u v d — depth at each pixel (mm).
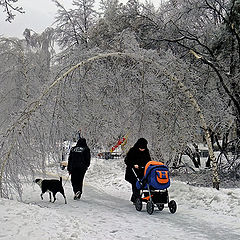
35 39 12742
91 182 15992
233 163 14797
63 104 10148
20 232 5238
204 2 15492
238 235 6219
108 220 7363
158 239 5910
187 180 15367
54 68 11227
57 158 9812
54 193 9531
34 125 9367
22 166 9125
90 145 14375
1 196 8961
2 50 10523
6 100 10273
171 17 15961
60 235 5379
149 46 16266
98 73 11523
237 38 13906
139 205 8727
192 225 7035
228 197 9148
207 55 14523
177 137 12898
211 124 14008
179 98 12352
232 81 14195
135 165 9109
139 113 12133
